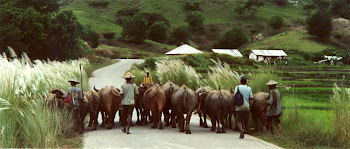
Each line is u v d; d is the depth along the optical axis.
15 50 35.44
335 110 9.92
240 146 9.26
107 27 163.12
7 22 37.44
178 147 9.04
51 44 44.25
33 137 8.80
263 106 11.41
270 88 11.00
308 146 9.52
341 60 78.50
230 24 194.25
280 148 9.19
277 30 180.62
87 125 13.25
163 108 13.12
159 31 169.88
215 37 179.38
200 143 9.58
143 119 13.82
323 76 41.41
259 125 12.42
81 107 11.21
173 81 20.11
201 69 40.94
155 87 12.34
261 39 167.88
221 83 15.81
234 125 13.05
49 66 19.14
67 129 10.37
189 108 11.38
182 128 11.59
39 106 9.73
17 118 9.38
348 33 153.00
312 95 24.12
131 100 11.31
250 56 89.69
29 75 11.09
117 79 35.44
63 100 10.90
